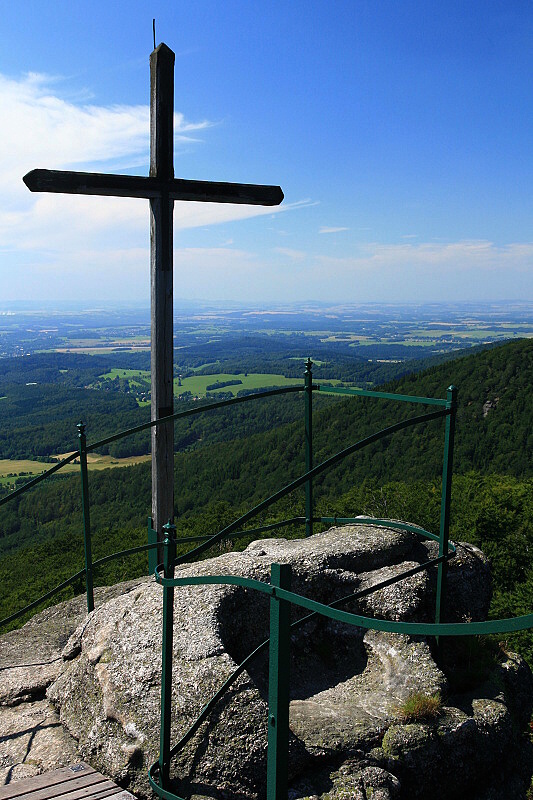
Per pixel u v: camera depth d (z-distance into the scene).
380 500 17.77
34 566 19.00
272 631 1.84
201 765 2.56
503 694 3.42
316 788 2.58
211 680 2.79
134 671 2.97
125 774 2.67
